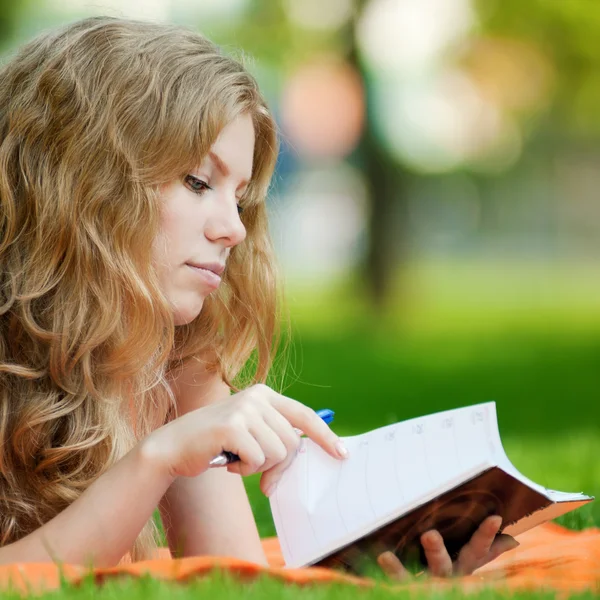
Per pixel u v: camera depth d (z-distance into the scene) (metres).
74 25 3.98
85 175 3.64
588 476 6.37
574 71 25.61
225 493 3.79
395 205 26.17
